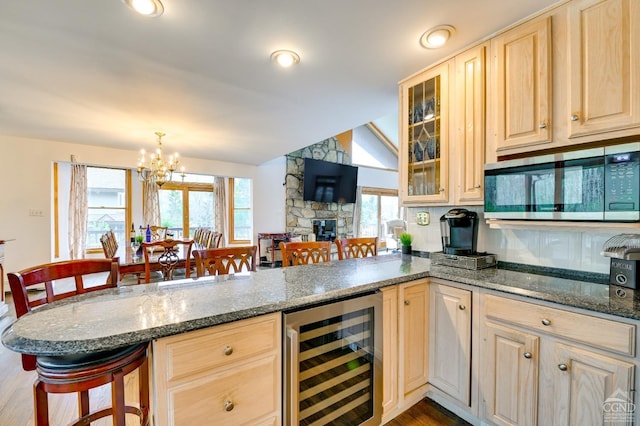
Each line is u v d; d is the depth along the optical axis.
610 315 1.11
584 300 1.19
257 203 6.40
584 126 1.34
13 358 2.39
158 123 3.41
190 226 6.52
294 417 1.21
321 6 1.45
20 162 4.09
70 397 1.93
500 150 1.65
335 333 1.39
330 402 1.37
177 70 2.13
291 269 1.85
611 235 1.48
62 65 2.06
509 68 1.61
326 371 1.35
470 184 1.79
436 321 1.76
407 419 1.70
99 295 1.25
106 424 1.68
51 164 4.28
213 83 2.34
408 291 1.69
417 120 2.14
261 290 1.34
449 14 1.51
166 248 3.11
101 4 1.44
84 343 0.82
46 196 4.24
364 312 1.49
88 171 5.61
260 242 6.39
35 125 3.48
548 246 1.70
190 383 0.98
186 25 1.60
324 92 2.52
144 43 1.79
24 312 1.15
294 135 3.97
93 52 1.89
